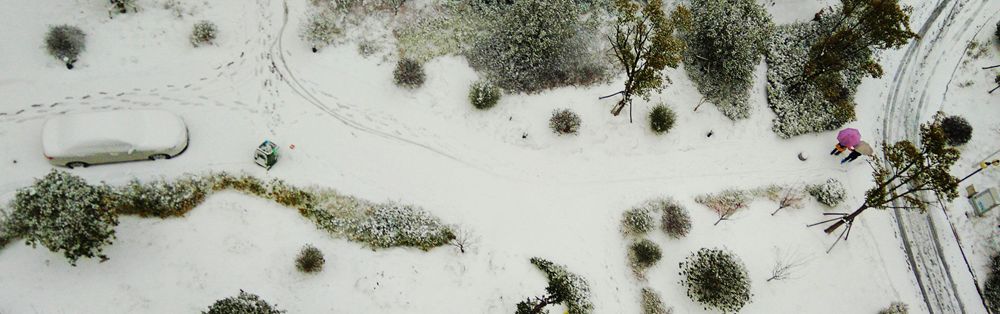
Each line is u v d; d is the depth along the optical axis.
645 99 29.11
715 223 28.52
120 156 24.89
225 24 28.97
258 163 26.19
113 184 24.86
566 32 30.56
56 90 26.25
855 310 28.12
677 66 29.23
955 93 34.53
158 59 27.69
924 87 34.41
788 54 33.00
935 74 34.81
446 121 28.86
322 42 29.06
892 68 34.53
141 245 24.03
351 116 28.30
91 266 23.33
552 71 30.12
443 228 26.17
